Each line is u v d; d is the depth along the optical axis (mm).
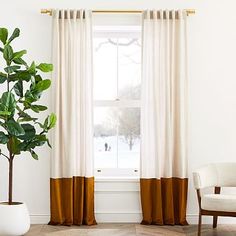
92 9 5895
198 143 5895
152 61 5746
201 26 5906
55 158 5652
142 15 5781
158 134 5688
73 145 5680
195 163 5891
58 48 5699
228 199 4922
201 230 5520
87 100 5719
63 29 5723
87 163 5691
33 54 5875
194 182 5172
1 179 5832
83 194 5699
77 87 5734
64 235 5238
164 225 5715
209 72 5906
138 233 5332
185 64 5754
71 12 5773
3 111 4941
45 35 5883
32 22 5879
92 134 5742
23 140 5270
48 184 5855
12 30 5875
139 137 6184
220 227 5680
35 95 5148
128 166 6164
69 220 5672
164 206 5742
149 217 5703
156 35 5742
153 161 5734
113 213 5863
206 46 5906
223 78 5906
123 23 5922
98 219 5859
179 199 5703
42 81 5141
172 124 5734
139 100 6133
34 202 5852
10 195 5164
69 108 5707
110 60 6195
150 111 5734
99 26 5941
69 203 5668
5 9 5879
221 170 5488
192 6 5914
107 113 6191
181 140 5691
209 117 5906
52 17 5762
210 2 5906
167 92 5715
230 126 5910
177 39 5777
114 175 6090
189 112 5898
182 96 5719
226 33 5906
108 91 6188
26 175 5844
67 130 5707
